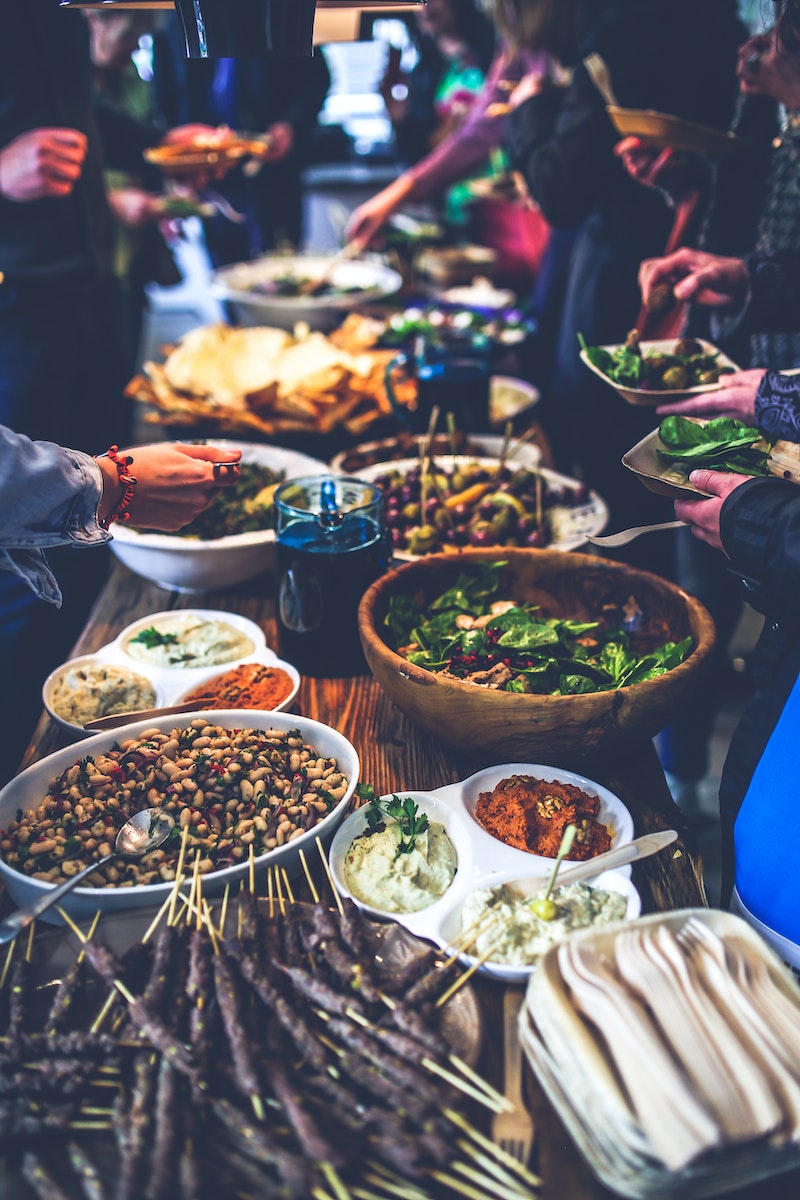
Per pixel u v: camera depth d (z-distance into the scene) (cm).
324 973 90
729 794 132
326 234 649
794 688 117
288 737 122
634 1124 70
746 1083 74
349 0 146
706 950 86
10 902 106
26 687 243
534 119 252
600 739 116
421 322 286
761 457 137
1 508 108
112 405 287
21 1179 76
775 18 165
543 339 304
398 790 123
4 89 228
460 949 93
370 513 145
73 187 247
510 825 112
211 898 102
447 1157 74
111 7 135
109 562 303
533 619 134
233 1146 76
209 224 426
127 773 115
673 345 184
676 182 215
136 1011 84
